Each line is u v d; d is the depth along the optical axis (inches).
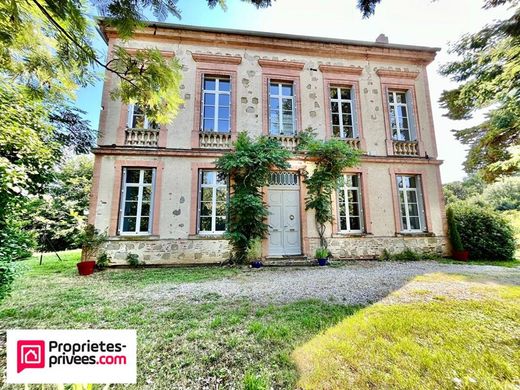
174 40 325.1
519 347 86.7
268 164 288.5
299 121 336.5
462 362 78.7
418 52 370.3
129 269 261.1
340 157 301.0
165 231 283.4
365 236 317.1
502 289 158.7
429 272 223.0
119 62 116.3
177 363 81.4
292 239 312.0
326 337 96.7
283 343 93.4
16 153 123.0
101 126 295.3
